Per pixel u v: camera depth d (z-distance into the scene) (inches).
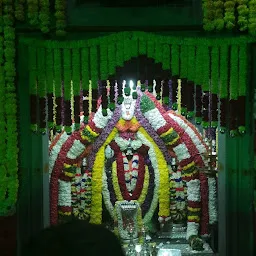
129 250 135.5
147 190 144.4
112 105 112.0
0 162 110.1
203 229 142.0
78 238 43.8
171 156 144.0
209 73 111.1
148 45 109.8
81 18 109.3
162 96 111.9
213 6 107.7
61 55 111.4
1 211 112.7
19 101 112.3
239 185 116.3
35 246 43.6
